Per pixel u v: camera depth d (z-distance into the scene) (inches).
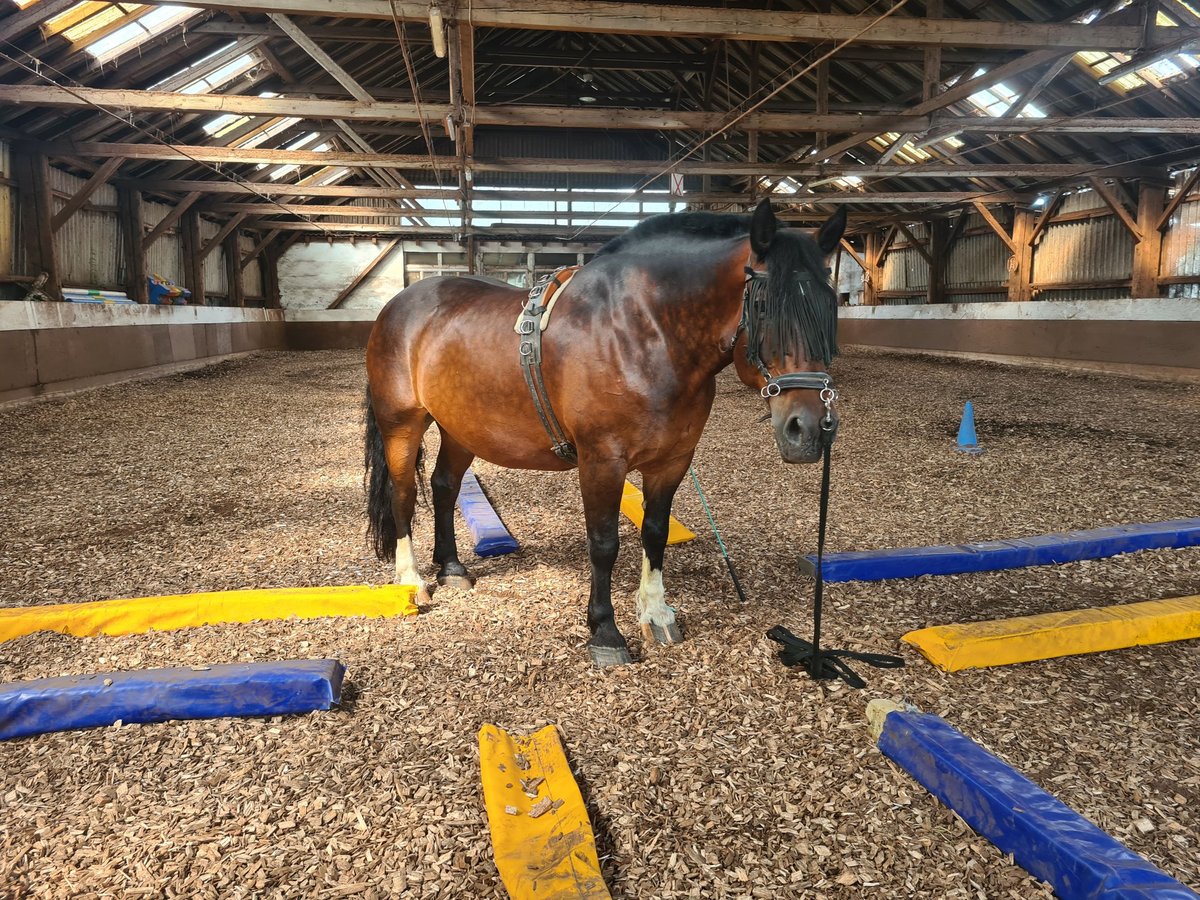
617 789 76.7
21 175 438.0
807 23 267.4
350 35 441.1
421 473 140.6
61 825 71.8
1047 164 509.4
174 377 492.7
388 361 122.6
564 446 103.7
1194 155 459.8
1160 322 447.2
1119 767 80.0
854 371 528.1
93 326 429.1
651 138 898.7
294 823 71.9
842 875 65.2
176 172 595.8
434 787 76.9
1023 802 67.9
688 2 441.7
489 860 67.2
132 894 63.3
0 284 429.7
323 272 926.4
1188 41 286.8
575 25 253.6
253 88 500.4
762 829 70.9
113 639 111.9
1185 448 246.1
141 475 227.8
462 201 655.1
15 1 305.6
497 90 754.8
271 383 486.3
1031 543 143.5
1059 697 94.2
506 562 146.5
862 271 935.7
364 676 99.9
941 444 266.1
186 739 85.7
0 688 87.6
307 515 182.4
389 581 136.3
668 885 64.4
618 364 92.7
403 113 354.6
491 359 104.6
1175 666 102.8
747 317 85.5
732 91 610.2
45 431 297.1
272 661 104.0
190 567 143.8
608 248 101.6
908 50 429.1
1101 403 351.6
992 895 62.9
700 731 86.6
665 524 108.5
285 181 745.6
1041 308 543.8
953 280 750.5
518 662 103.4
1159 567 140.6
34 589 132.0
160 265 644.7
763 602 124.0
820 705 91.6
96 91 337.7
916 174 496.4
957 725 87.2
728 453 256.1
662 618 110.1
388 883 64.5
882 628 113.9
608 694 94.8
